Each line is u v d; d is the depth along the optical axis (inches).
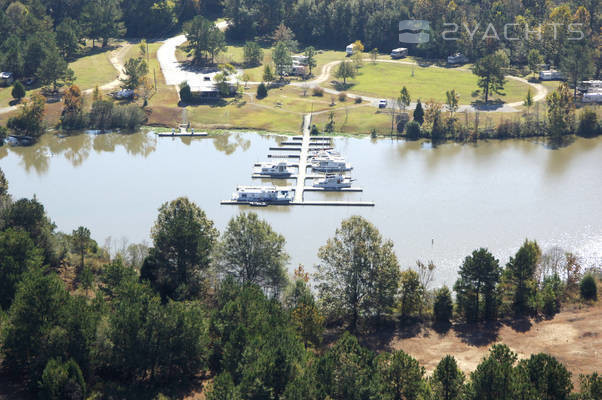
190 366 6235.2
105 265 7632.9
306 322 6771.7
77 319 5866.1
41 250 7554.1
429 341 7431.1
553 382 5521.7
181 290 7327.8
